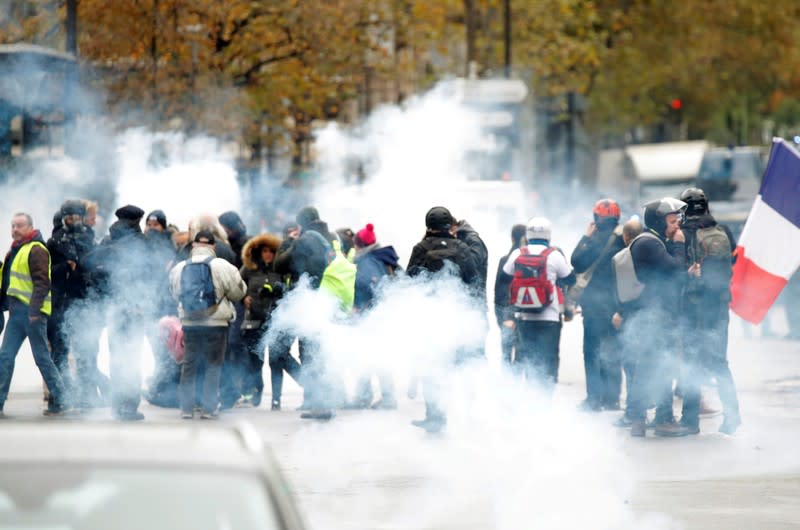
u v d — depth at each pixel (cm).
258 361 4953
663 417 4219
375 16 12444
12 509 1189
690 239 4197
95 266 4538
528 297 4403
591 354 4700
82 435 1284
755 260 4422
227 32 10281
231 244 5134
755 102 19600
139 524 1188
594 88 16225
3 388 4525
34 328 4459
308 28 10531
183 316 4447
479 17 14200
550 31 14475
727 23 16588
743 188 16425
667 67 16375
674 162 17312
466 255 4338
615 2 16212
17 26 9512
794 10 16675
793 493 3341
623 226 4634
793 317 7681
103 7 9662
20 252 4494
